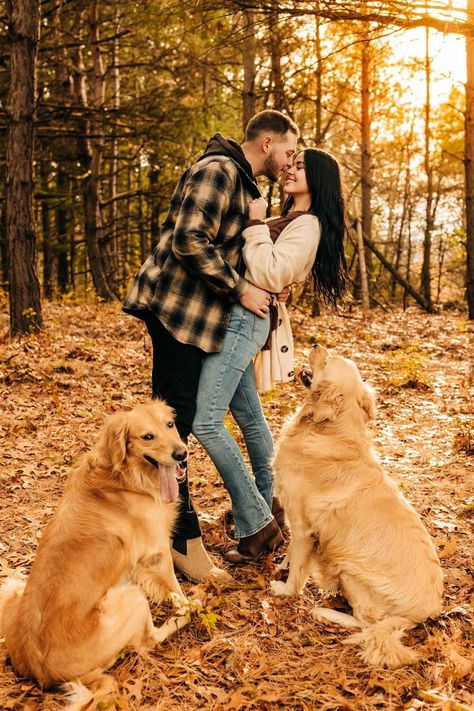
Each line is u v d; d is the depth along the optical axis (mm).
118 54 19375
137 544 3057
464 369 8641
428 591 2984
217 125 18203
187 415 3447
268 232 3406
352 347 10258
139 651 2756
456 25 7289
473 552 3709
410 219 29344
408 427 6184
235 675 2676
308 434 3441
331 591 3307
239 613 3150
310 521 3262
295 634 2990
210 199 3225
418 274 33344
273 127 3479
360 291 18312
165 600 3150
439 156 26547
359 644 2902
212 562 3654
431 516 4164
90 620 2605
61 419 6145
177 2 8305
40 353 8391
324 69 14914
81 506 2955
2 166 16344
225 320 3424
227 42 9023
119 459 3055
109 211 21438
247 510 3617
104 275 19047
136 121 15367
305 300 16672
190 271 3252
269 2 7688
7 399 6633
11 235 9664
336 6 7414
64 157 17891
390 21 7266
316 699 2492
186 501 3461
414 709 2418
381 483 3285
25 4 9406
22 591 2846
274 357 3770
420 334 11711
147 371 7840
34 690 2510
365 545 3088
